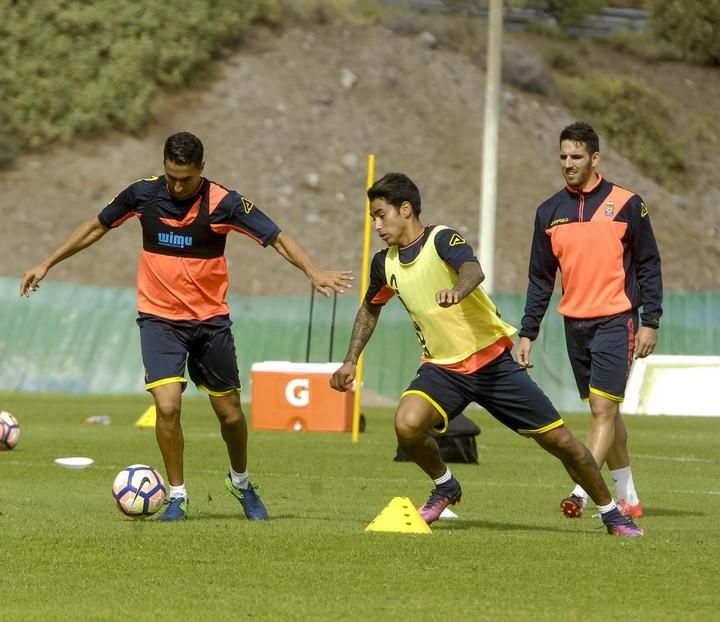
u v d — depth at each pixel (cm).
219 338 3212
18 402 9594
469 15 18875
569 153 3475
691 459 6009
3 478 4469
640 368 9744
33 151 14938
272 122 15562
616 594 2361
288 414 7394
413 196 3022
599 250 3472
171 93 15712
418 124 16138
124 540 2870
